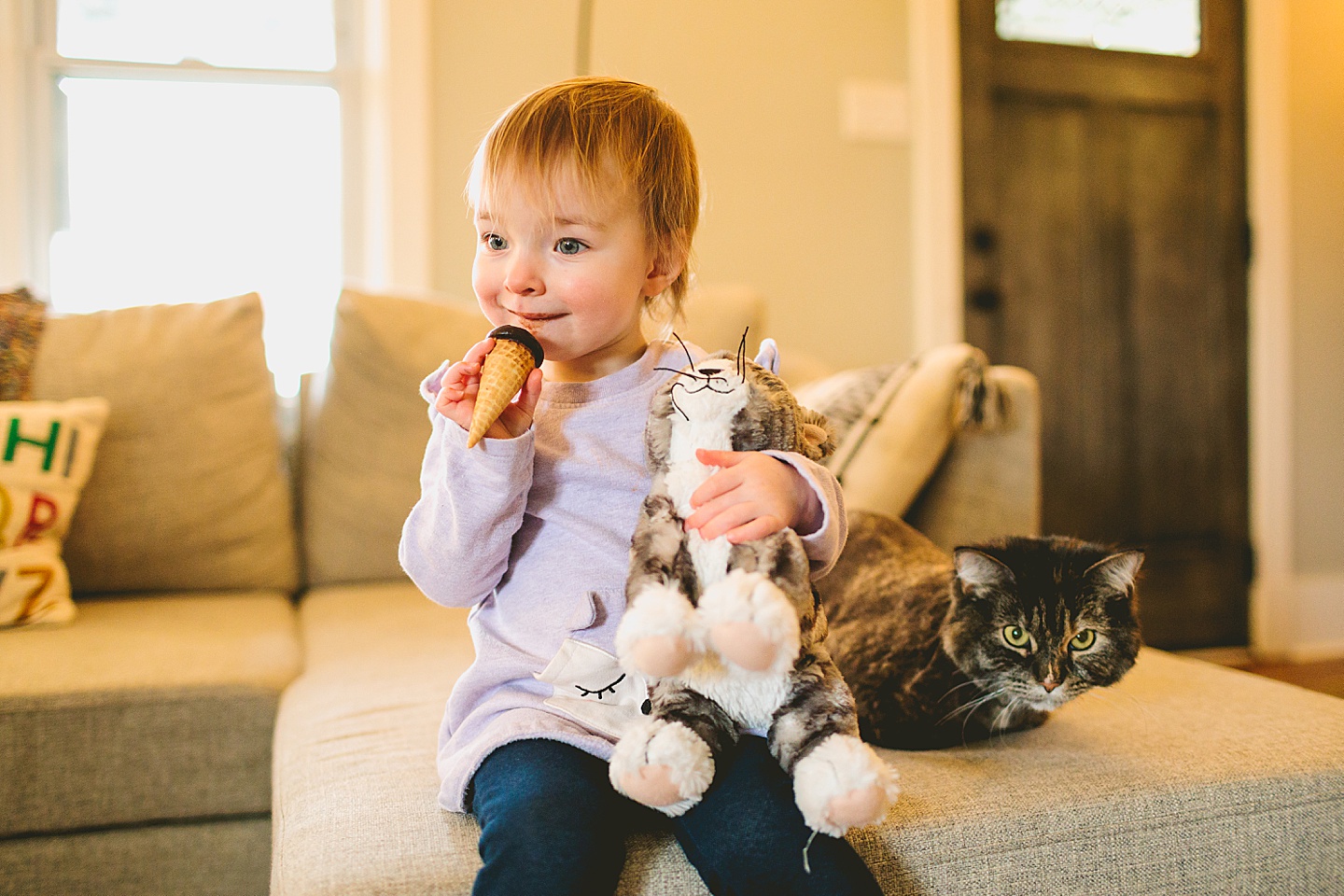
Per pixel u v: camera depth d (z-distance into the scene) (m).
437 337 1.92
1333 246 3.02
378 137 2.43
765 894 0.67
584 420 0.88
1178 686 1.17
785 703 0.72
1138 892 0.84
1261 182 2.95
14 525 1.45
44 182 2.32
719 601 0.65
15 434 1.49
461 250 2.39
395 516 1.86
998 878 0.80
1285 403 2.97
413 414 1.88
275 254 2.45
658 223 0.87
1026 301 2.81
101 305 2.36
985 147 2.76
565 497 0.86
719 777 0.72
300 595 1.88
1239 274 2.97
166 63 2.38
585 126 0.83
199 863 1.19
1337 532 3.03
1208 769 0.90
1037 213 2.81
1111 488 2.89
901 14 2.69
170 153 2.39
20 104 2.31
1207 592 2.96
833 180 2.65
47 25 2.33
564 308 0.82
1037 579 0.97
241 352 1.83
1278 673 2.74
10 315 1.70
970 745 1.00
